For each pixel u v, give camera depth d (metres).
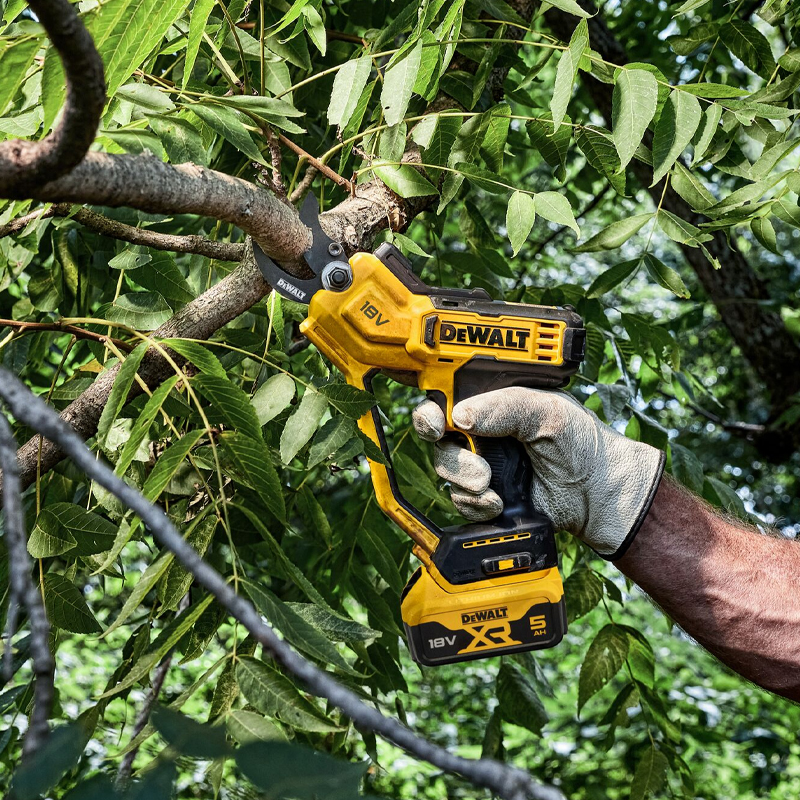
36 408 0.58
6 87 1.06
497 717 2.25
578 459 1.45
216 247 1.53
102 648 5.36
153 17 1.09
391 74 1.37
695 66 3.25
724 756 5.01
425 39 1.42
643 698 2.25
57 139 0.80
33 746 0.52
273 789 0.53
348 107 1.42
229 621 2.00
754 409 6.93
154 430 1.62
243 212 1.18
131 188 1.02
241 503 1.68
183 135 1.16
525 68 2.09
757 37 1.97
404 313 1.35
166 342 1.16
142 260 1.65
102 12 1.05
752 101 1.66
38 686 0.54
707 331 6.64
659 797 3.68
